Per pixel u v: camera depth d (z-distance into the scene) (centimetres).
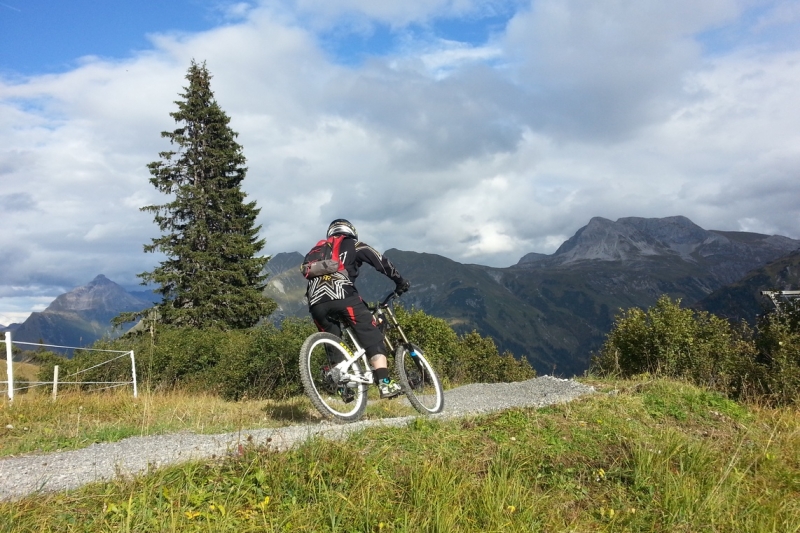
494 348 3177
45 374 1814
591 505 406
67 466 430
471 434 495
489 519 354
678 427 603
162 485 357
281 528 324
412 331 1778
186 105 3503
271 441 454
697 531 378
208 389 1541
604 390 808
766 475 482
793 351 1007
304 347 585
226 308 3177
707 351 1300
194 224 3306
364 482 377
